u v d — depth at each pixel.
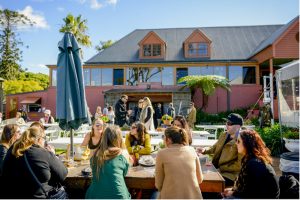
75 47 5.00
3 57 48.78
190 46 26.12
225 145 4.30
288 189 3.08
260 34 29.45
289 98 10.73
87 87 25.34
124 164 3.17
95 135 4.62
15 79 49.47
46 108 25.66
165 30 31.02
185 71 25.23
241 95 24.47
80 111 4.82
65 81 4.81
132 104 24.22
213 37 29.42
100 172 3.05
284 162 4.95
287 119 9.95
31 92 25.92
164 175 3.06
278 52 20.38
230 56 26.06
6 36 48.59
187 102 22.72
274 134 9.68
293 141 7.80
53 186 3.25
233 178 3.98
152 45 26.31
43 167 2.97
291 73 8.77
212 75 22.72
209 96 24.75
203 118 22.16
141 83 24.72
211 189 3.41
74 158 4.59
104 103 23.67
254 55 24.22
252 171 2.86
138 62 25.48
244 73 24.80
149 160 4.18
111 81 25.42
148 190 4.18
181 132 3.25
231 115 4.38
